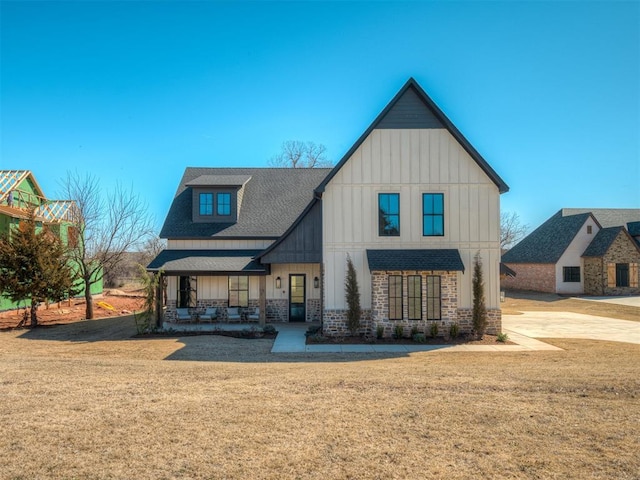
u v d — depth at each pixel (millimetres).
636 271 38469
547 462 5730
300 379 9695
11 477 5230
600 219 44406
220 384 9227
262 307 20031
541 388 8930
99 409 7457
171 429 6637
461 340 16922
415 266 16953
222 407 7621
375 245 17891
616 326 21422
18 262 20516
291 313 22016
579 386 9055
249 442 6227
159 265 20562
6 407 7523
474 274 17672
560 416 7301
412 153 18000
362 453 5934
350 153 17922
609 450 6066
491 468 5562
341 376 10070
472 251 17891
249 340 17234
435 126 18031
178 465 5559
